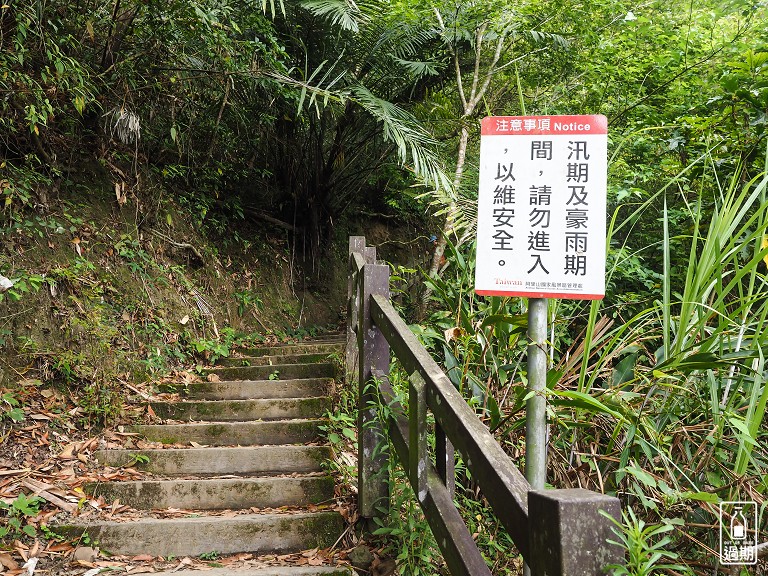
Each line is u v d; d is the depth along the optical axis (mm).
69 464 3123
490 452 1456
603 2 6250
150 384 4273
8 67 3732
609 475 2475
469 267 3062
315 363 4645
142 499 2914
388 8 6203
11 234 4027
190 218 6426
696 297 2207
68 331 3914
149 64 5133
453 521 1779
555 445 2537
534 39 6430
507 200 1773
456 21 6387
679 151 4031
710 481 2188
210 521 2631
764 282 2354
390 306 2547
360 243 4605
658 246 4699
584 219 1718
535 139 1773
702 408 2379
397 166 8742
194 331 5320
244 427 3594
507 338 2842
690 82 5492
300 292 8367
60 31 4355
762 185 2219
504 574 2365
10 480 2842
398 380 3631
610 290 4301
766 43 4789
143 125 5617
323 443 3512
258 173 7969
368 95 5734
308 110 7395
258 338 6520
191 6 4508
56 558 2441
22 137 4402
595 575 981
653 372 2199
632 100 6145
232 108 6301
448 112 6449
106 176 5309
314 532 2643
